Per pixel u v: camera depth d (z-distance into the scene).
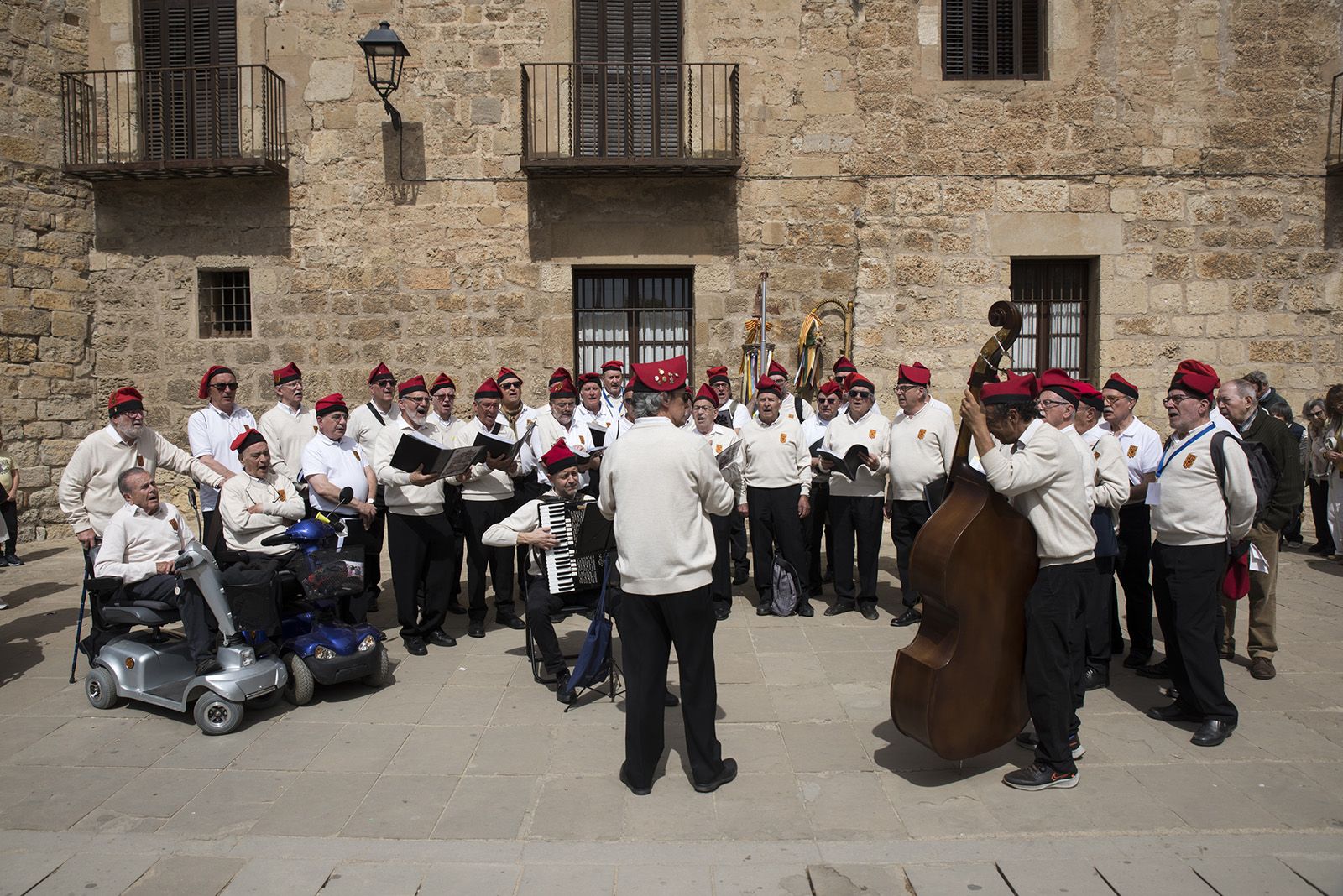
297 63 10.62
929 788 4.37
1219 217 10.54
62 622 7.39
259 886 3.60
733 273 10.70
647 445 4.30
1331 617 7.31
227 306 11.01
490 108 10.59
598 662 5.39
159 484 10.85
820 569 8.27
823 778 4.48
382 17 10.58
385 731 5.10
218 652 5.20
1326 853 3.74
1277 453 5.81
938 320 10.58
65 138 10.61
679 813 4.14
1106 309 10.54
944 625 4.31
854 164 10.64
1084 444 5.29
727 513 4.46
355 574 5.50
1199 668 4.85
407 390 6.80
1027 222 10.53
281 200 10.67
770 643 6.70
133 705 5.54
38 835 3.98
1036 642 4.26
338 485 6.67
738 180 10.66
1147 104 10.47
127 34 10.73
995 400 4.25
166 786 4.43
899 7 10.48
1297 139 10.48
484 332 10.70
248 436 6.13
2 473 9.25
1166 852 3.76
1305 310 10.53
